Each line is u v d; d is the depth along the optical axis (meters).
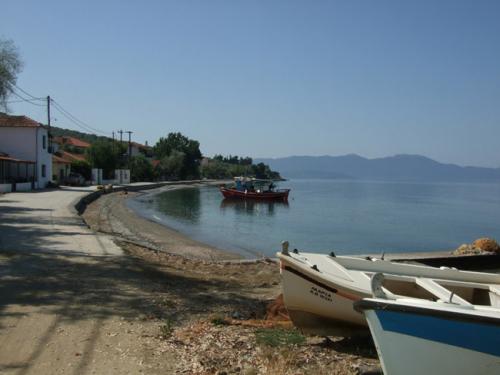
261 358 6.45
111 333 7.28
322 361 6.66
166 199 62.16
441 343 5.41
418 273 8.85
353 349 7.60
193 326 7.96
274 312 9.48
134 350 6.61
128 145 93.12
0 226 19.83
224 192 67.19
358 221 43.25
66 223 21.66
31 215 24.28
